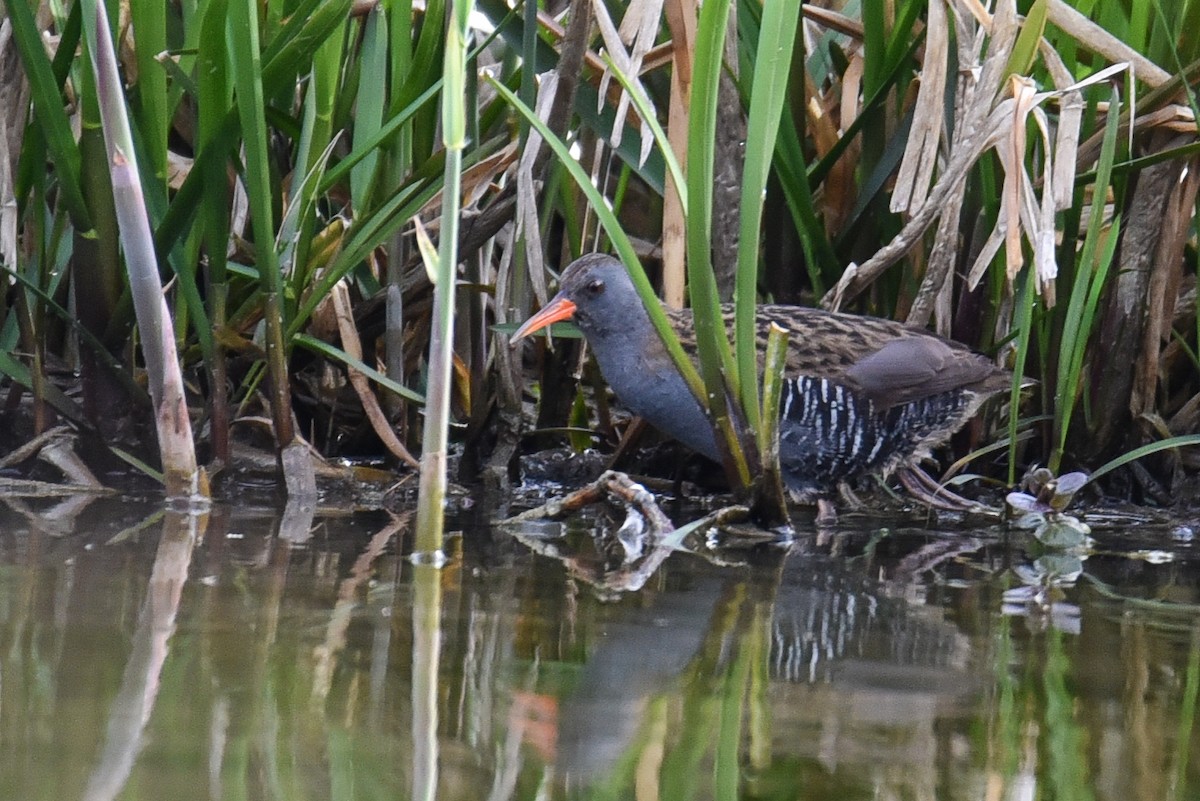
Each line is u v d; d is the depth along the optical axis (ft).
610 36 22.50
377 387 27.55
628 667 12.32
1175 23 25.76
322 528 20.06
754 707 11.16
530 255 24.89
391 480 25.39
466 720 10.48
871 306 29.55
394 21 24.93
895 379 25.76
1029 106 21.74
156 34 22.20
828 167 26.81
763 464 21.42
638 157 25.91
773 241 28.53
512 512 23.11
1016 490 25.54
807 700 11.39
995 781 9.43
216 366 23.76
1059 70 23.56
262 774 8.93
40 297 23.44
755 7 25.50
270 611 13.79
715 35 17.88
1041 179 26.68
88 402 24.03
